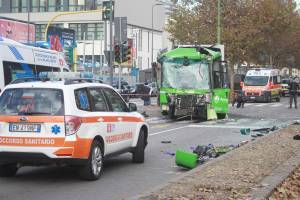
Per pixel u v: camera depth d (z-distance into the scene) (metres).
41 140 11.40
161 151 17.39
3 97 11.90
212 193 9.57
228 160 13.57
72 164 11.56
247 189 9.90
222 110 32.53
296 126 24.06
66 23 106.12
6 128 11.57
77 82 12.37
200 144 19.39
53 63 23.02
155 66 32.66
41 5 106.62
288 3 75.50
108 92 13.38
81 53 105.69
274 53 84.81
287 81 78.31
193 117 32.28
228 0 61.69
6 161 11.64
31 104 11.62
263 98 59.12
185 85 31.09
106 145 12.64
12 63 19.47
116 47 36.44
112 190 11.09
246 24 61.00
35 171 13.41
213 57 31.14
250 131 24.20
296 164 12.94
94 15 104.12
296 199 9.51
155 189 9.93
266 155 14.49
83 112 11.84
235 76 73.50
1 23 52.91
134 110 14.64
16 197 10.34
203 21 62.41
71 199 10.20
